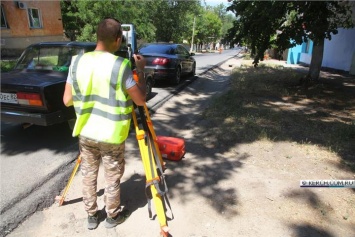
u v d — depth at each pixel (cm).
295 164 402
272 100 789
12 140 470
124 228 273
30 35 2050
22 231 268
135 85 228
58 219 285
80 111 231
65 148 445
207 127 549
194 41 6006
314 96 847
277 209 303
